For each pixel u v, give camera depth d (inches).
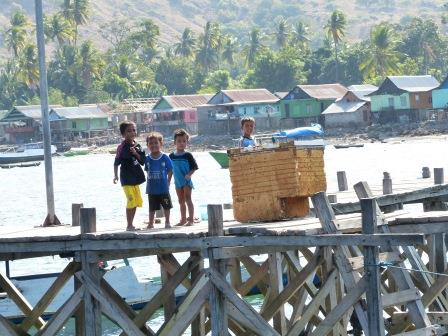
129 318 1272.1
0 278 1473.9
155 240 1204.5
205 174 6555.1
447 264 1674.5
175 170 1384.1
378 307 1140.5
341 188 2044.8
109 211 4409.5
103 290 1267.2
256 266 1485.0
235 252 1204.5
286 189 1314.0
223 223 1307.8
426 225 1239.5
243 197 1333.7
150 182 1358.3
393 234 1119.6
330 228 1174.3
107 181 6594.5
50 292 1363.2
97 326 1264.8
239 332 1432.1
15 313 1857.8
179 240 1194.6
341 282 1461.6
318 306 1282.0
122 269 1951.3
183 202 1386.6
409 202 1801.2
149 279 2249.0
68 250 1259.2
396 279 1212.5
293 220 1323.8
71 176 7342.5
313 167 1352.1
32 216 4485.7
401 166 5885.8
